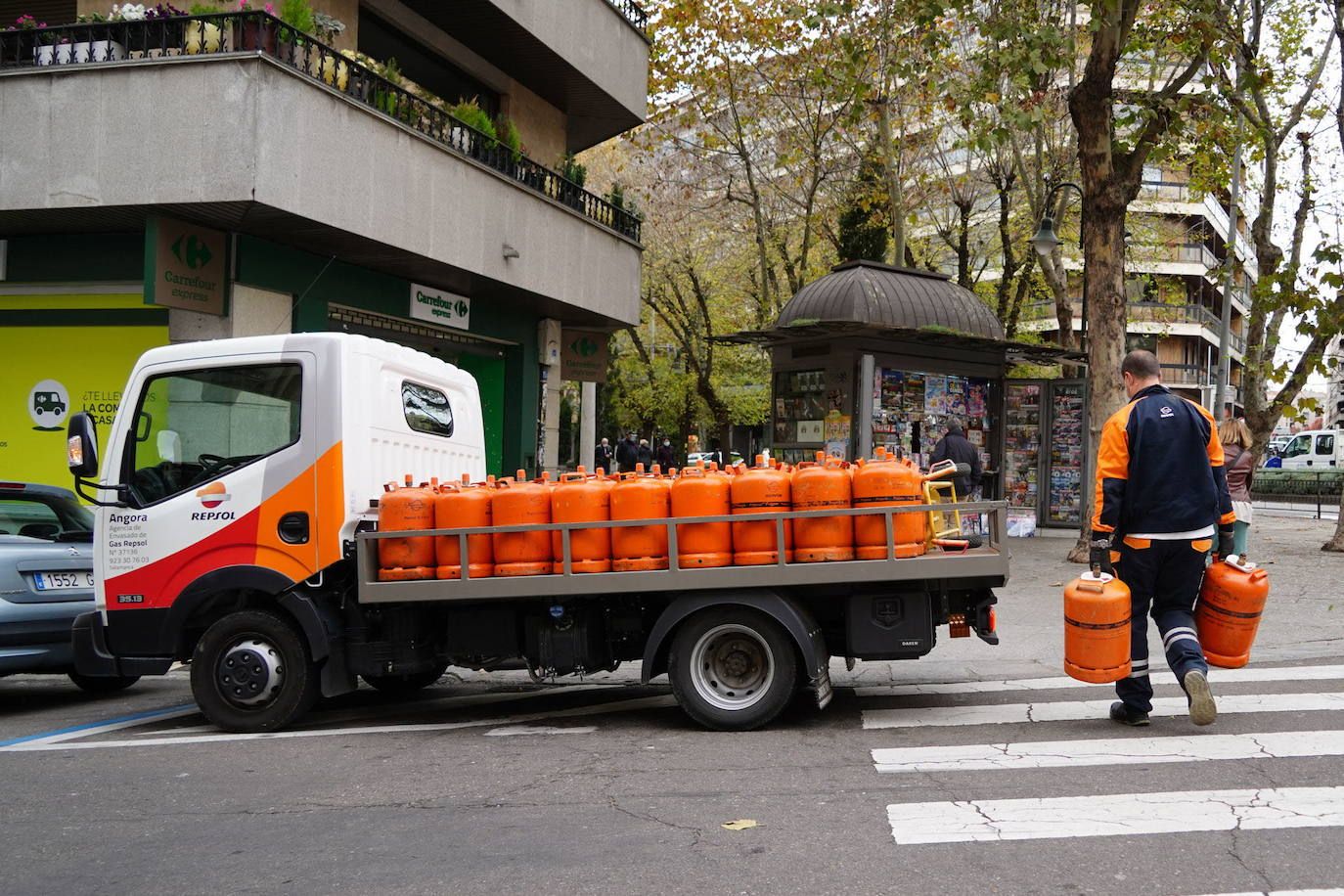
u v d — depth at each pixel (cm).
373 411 694
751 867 393
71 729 736
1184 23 1475
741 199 2538
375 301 1456
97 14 1178
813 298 1596
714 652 632
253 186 1074
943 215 2755
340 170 1199
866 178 2244
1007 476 1805
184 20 1105
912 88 1877
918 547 618
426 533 646
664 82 2253
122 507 691
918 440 1644
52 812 505
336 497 660
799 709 686
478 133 1495
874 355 1570
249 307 1245
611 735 632
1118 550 595
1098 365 1355
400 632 676
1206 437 585
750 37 2141
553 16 1706
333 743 636
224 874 407
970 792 480
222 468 682
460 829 452
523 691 839
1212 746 547
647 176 3059
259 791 528
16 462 1315
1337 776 489
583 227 1783
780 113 2348
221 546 677
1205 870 379
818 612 651
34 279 1295
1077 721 621
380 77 1281
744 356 4094
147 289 1112
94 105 1125
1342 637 900
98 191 1122
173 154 1098
